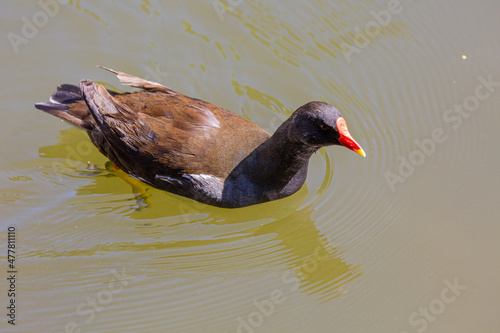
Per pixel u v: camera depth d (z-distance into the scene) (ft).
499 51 40.65
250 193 33.06
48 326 29.14
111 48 41.42
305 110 30.32
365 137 37.76
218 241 33.47
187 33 42.42
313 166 36.76
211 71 40.65
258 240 33.63
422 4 43.70
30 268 31.63
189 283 31.42
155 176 33.32
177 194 34.30
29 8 42.78
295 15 43.70
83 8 43.19
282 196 33.83
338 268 32.12
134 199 35.37
